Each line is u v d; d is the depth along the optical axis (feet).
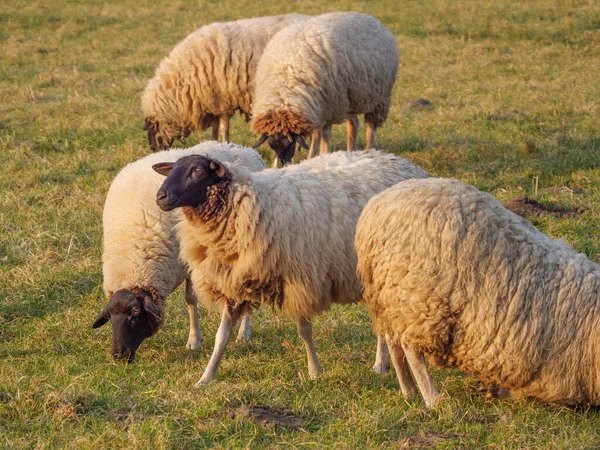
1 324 35.09
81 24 106.83
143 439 22.49
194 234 28.27
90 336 34.24
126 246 33.04
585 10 101.81
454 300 24.32
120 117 66.90
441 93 74.28
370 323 35.22
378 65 53.83
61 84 78.48
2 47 93.40
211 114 57.82
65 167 54.80
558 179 50.98
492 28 97.81
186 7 116.16
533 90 73.77
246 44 55.52
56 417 24.20
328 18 53.67
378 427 23.79
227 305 29.22
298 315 28.84
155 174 34.35
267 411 24.82
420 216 24.59
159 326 33.22
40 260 40.68
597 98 69.51
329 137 54.85
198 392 26.43
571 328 24.09
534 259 24.56
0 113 67.56
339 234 28.71
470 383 28.12
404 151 58.75
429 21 103.24
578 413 24.99
